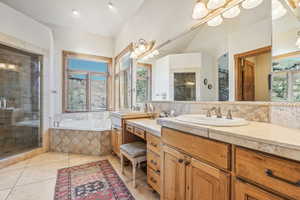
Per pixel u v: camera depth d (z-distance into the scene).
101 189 1.79
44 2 2.95
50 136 3.19
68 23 3.66
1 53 2.60
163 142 1.39
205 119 1.32
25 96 2.92
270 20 1.20
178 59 2.08
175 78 2.14
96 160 2.67
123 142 2.38
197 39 1.81
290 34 1.08
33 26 2.91
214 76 1.65
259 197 0.73
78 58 4.01
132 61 3.23
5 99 2.66
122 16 3.38
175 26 2.12
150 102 2.66
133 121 2.16
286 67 1.11
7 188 1.80
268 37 1.21
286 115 1.08
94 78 4.29
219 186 0.91
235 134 0.82
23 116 2.88
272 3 1.18
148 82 2.71
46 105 3.17
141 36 2.92
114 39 4.43
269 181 0.69
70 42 3.88
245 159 0.79
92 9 3.16
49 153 3.04
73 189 1.79
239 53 1.41
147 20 2.73
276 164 0.67
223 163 0.88
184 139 1.16
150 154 1.68
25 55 2.91
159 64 2.43
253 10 1.30
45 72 3.17
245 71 1.37
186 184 1.14
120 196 1.67
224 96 1.55
